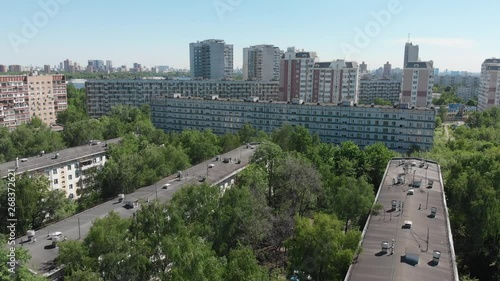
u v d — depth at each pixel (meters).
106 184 104.88
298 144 157.75
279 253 91.38
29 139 165.12
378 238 68.12
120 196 92.88
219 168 122.88
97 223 66.00
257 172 104.88
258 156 112.06
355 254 62.09
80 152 149.00
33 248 68.19
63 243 61.78
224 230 76.56
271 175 110.06
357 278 55.69
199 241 66.94
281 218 92.75
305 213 107.81
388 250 63.34
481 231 90.44
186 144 155.38
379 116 184.38
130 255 59.22
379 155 138.00
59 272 61.47
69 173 139.50
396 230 70.94
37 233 74.88
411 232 70.19
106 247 60.47
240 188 88.81
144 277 60.31
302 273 66.56
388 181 100.81
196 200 77.88
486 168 117.50
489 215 89.44
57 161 135.88
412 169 111.62
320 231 66.06
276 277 69.81
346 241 65.56
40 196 92.50
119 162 108.06
